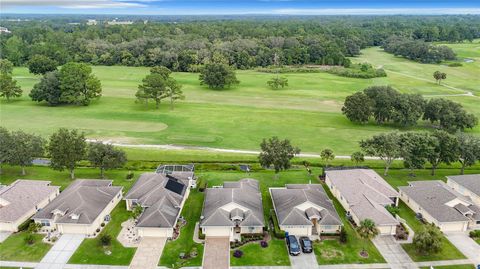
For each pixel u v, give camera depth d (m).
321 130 123.69
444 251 60.53
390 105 128.00
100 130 121.56
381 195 72.44
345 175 80.31
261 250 60.69
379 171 91.06
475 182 78.12
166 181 74.25
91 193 70.44
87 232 64.06
